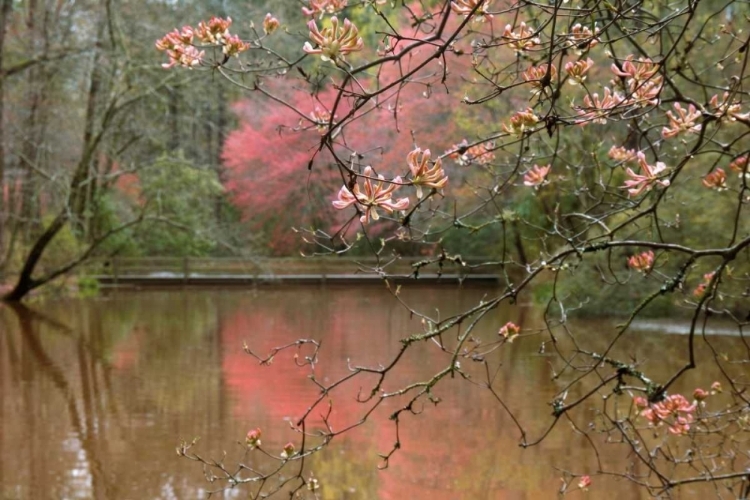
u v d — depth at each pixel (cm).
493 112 832
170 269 2100
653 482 515
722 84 624
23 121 1561
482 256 1895
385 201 174
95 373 905
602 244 247
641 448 575
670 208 946
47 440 644
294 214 2036
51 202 1766
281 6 1160
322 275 2008
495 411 709
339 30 173
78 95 1658
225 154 2088
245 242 1944
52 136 1588
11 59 1565
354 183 174
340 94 183
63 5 1527
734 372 791
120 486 539
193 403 762
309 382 841
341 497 518
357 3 224
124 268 2084
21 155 1452
